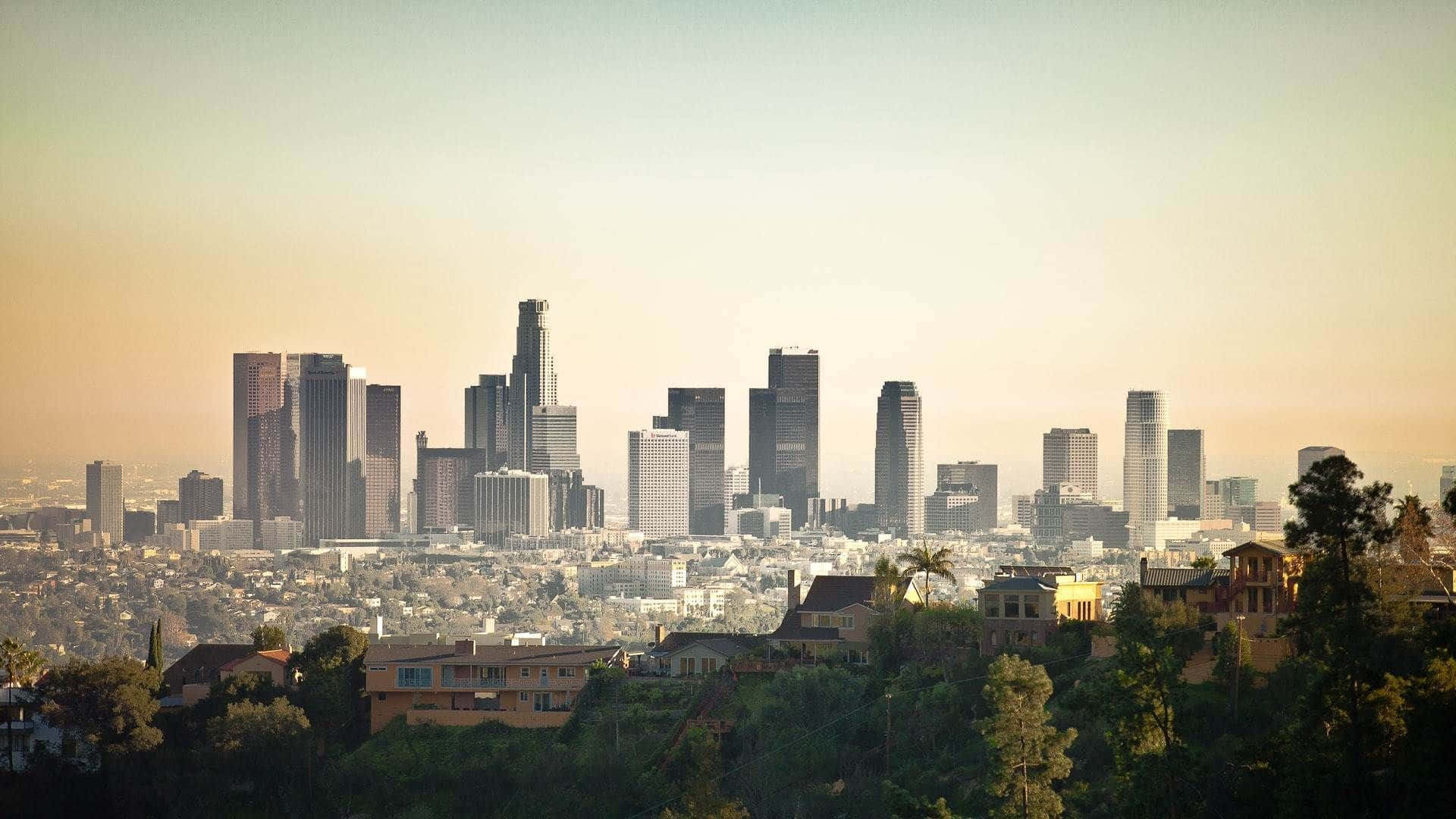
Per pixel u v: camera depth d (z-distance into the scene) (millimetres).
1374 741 141000
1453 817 132500
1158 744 154500
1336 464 152500
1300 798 141000
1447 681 139500
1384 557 161125
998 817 166625
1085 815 167875
